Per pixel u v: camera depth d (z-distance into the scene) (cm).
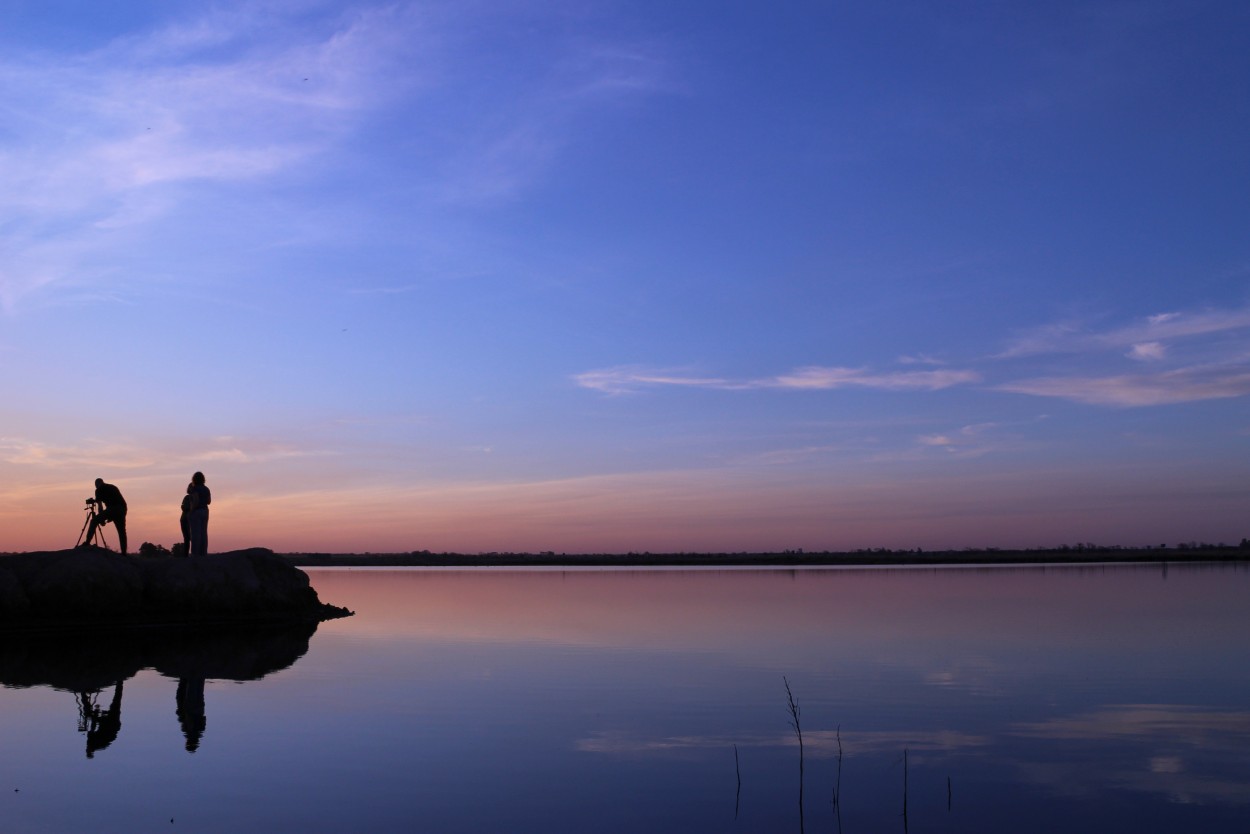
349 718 1592
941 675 2066
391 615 3744
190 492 3556
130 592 3184
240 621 3322
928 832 1062
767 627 3127
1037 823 1091
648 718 1612
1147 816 1115
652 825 1073
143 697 1778
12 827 1035
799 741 1441
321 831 1033
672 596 4966
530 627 3173
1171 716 1639
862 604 4181
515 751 1378
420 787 1195
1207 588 5319
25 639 2864
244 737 1452
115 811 1090
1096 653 2409
